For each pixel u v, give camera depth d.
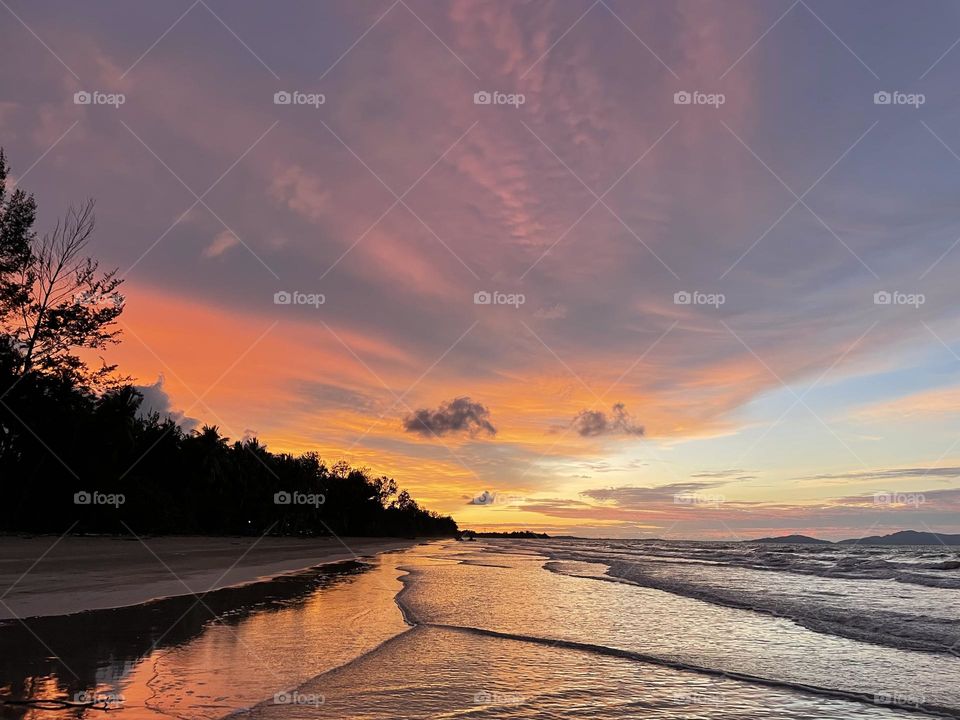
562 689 7.79
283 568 29.81
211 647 9.59
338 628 11.90
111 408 51.22
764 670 9.02
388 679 7.97
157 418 70.06
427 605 16.11
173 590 17.25
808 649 10.67
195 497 72.00
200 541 56.22
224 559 33.56
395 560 43.56
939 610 16.17
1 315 42.50
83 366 45.97
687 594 19.95
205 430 76.38
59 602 13.86
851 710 7.20
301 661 8.83
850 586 23.72
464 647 10.23
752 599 18.62
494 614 14.57
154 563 26.61
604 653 9.98
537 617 14.18
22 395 43.66
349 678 7.98
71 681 7.39
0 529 43.62
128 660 8.48
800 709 7.18
